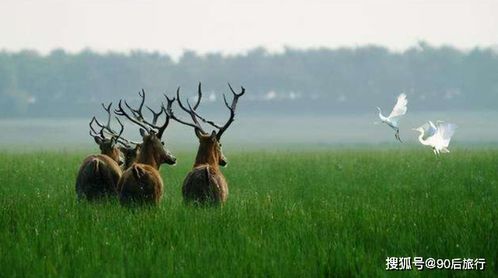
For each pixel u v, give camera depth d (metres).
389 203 57.69
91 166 55.47
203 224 45.19
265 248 38.62
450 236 41.31
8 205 53.53
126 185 52.25
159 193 52.97
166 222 45.16
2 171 91.19
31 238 41.50
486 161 107.06
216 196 52.66
